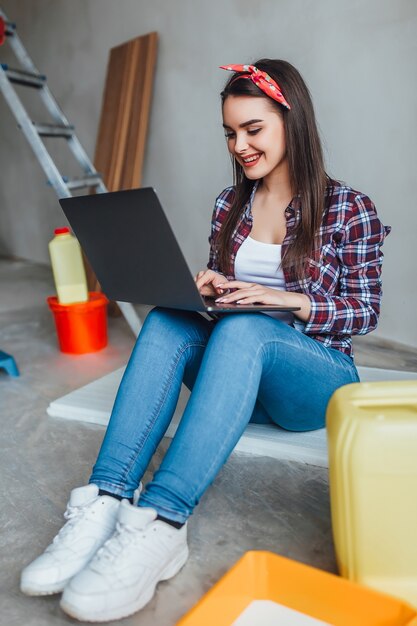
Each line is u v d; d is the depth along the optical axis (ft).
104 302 10.00
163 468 4.10
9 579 4.46
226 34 11.48
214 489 5.49
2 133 18.62
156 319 4.74
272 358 4.42
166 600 4.11
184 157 12.95
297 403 5.03
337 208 5.02
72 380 8.73
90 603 3.71
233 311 4.29
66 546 4.08
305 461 5.83
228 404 4.07
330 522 4.94
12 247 19.60
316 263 5.05
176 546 4.14
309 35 10.12
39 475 6.00
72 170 16.17
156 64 13.00
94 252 4.80
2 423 7.30
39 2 15.75
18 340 10.90
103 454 4.44
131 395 4.52
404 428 3.51
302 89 4.88
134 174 12.95
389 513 3.63
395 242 9.73
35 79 10.90
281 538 4.75
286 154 5.03
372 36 9.29
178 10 12.27
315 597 3.74
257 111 4.78
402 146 9.27
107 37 14.14
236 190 5.58
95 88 14.80
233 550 4.62
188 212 13.20
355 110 9.77
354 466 3.57
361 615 3.59
